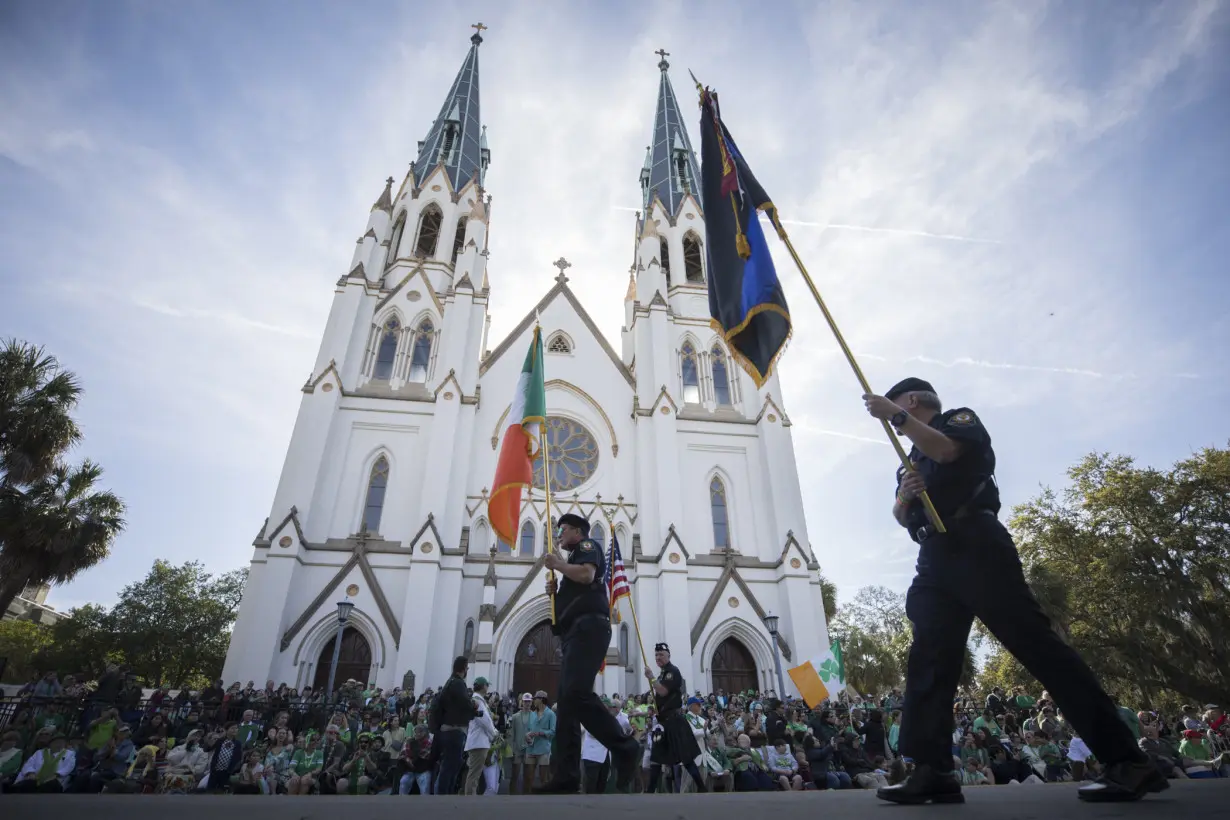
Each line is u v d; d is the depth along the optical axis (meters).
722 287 7.40
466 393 35.44
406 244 41.28
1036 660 3.41
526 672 29.34
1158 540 39.22
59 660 52.91
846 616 73.62
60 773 13.34
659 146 52.91
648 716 16.27
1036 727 17.50
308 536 30.17
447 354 35.69
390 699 23.08
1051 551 43.25
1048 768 16.09
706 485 35.66
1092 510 43.06
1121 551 39.06
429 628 28.22
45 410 24.67
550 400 37.06
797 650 30.83
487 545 32.00
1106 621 39.47
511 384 36.88
